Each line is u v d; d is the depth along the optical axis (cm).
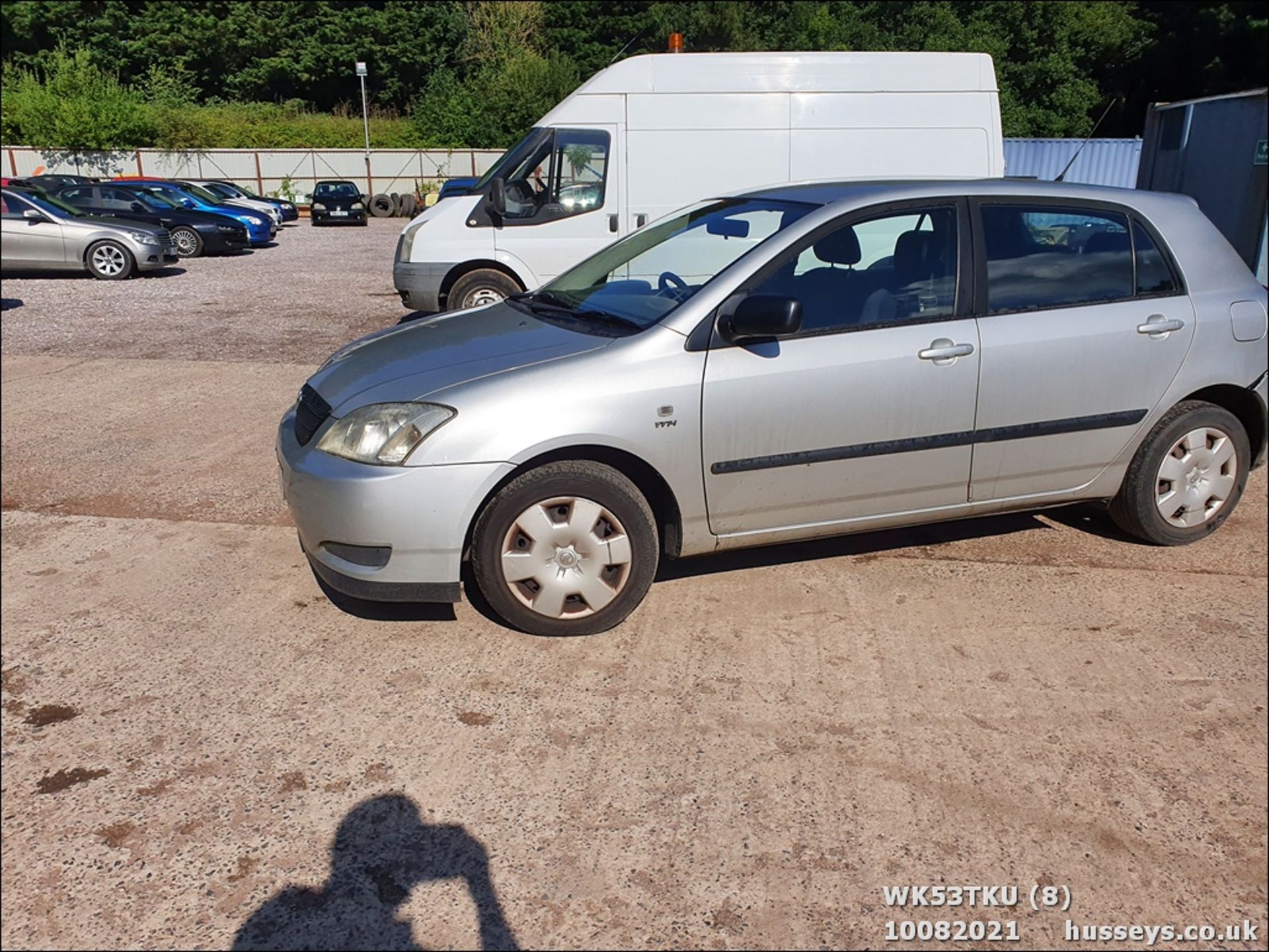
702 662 353
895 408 384
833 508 393
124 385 764
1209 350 432
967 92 851
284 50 4462
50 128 3575
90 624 379
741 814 275
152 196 1989
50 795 280
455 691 333
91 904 241
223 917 238
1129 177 1991
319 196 2938
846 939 234
